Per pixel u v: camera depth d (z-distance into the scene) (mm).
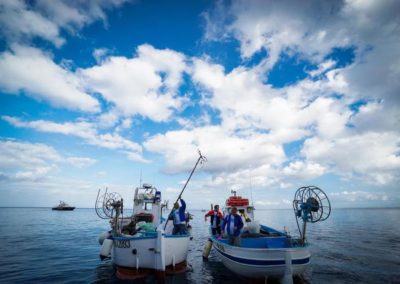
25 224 38781
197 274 10977
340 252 15805
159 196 16047
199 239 24375
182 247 10875
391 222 46125
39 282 9961
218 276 10695
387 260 13492
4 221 44156
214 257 14977
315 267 12055
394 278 10273
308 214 9133
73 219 55750
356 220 53719
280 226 38375
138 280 9781
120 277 10117
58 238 23406
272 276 8672
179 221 11781
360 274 10852
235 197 16000
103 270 11820
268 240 9711
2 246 18297
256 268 8664
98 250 17328
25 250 16984
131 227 12117
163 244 9531
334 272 11172
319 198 8734
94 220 53750
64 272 11438
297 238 9508
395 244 19031
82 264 13047
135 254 9852
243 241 9875
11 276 10766
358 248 17281
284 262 8406
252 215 15438
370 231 29422
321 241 20828
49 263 13242
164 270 9367
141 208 15922
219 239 11875
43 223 41688
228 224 10211
